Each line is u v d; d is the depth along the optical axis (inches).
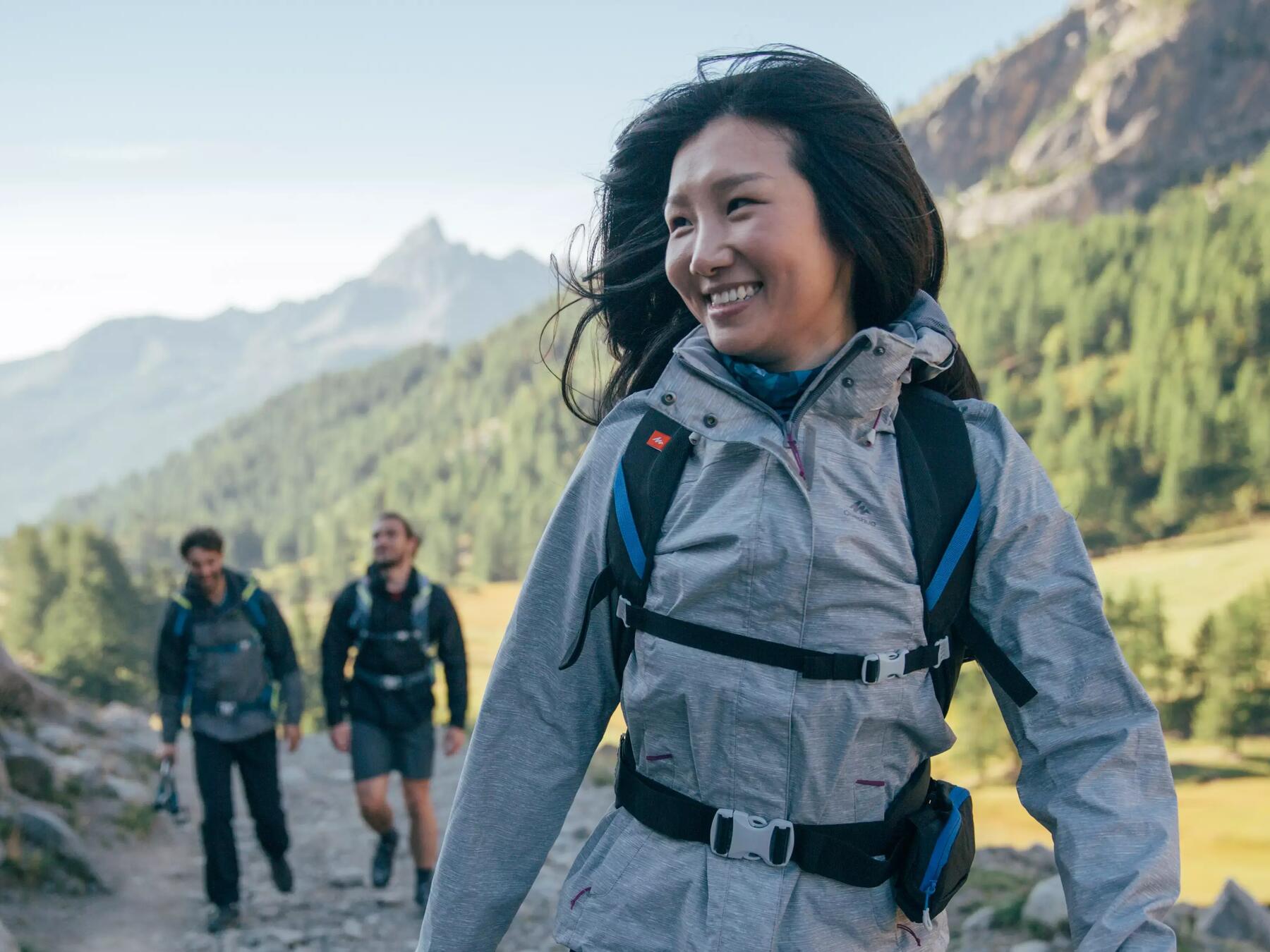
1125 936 38.0
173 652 236.8
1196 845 1985.7
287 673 241.6
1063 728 43.3
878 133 45.4
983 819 1689.2
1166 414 4345.5
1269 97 7829.7
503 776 50.6
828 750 43.3
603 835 49.1
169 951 215.2
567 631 50.3
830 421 44.4
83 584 3309.5
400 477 7337.6
